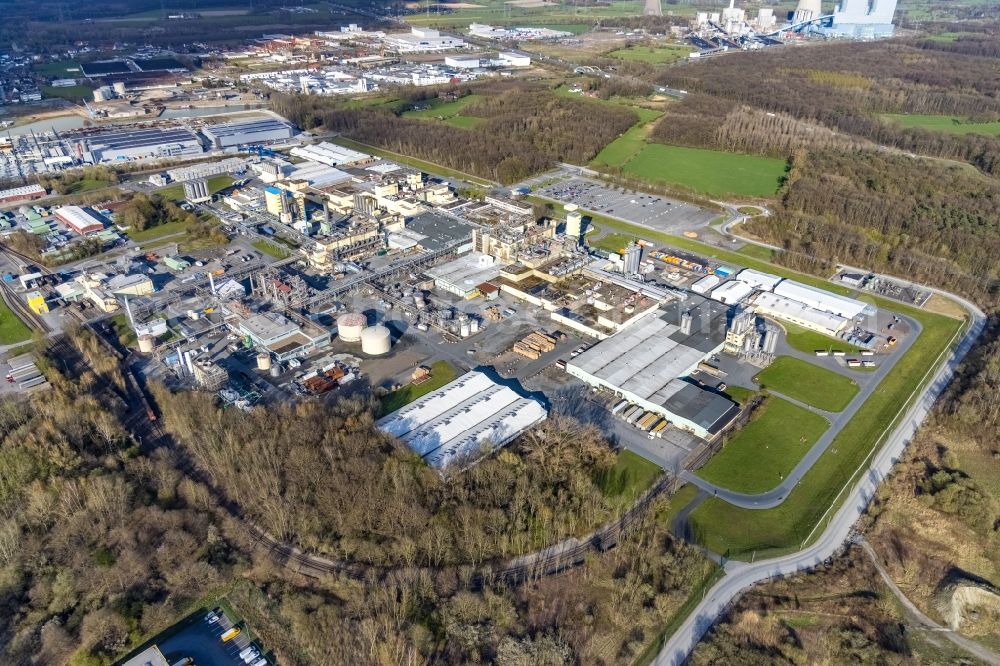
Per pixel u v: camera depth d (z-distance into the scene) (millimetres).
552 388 192875
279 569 135500
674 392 187000
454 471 152250
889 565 139875
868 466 167125
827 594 132500
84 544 137750
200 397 174375
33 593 128000
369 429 165250
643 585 128000
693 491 157250
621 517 149500
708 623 125875
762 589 133125
